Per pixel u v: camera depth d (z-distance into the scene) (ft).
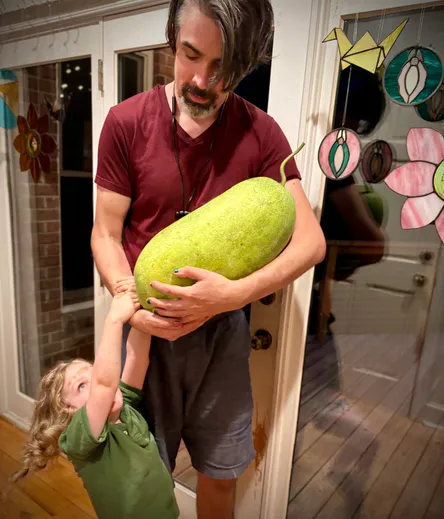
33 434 3.43
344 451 4.69
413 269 4.18
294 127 3.62
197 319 2.56
